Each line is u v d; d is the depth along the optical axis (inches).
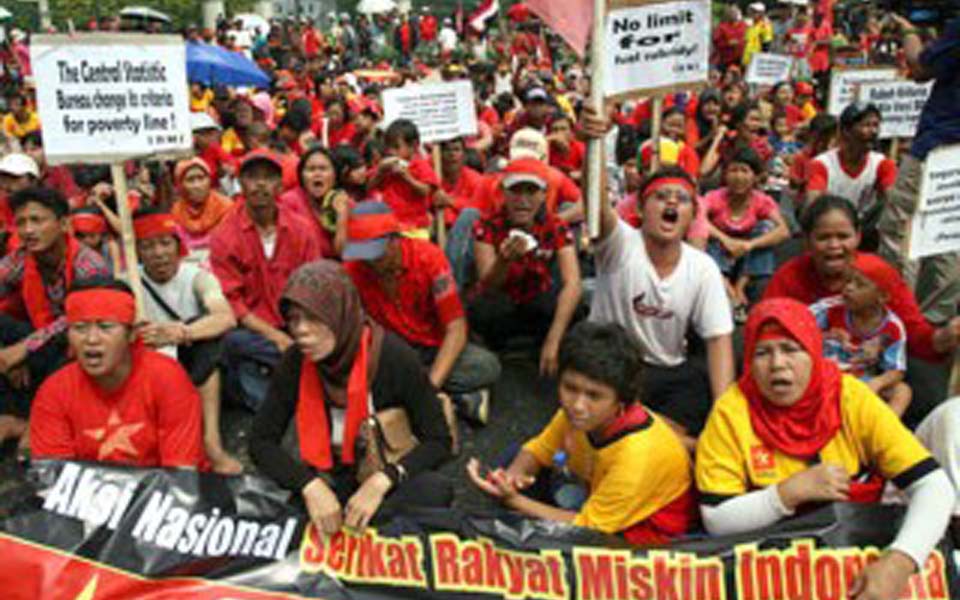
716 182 339.6
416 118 258.1
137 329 122.7
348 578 107.0
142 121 139.9
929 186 134.8
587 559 102.1
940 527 96.2
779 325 100.0
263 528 108.8
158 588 106.1
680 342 153.5
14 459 167.2
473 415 175.9
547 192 197.2
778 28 765.3
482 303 202.5
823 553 98.1
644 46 162.9
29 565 106.0
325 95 475.5
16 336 179.0
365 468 115.5
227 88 513.7
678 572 100.3
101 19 726.5
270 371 185.6
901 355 143.2
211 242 186.7
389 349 115.9
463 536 105.3
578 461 115.0
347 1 2304.4
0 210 228.1
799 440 103.6
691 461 123.0
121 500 108.9
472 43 961.5
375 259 158.9
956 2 293.6
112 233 223.1
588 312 210.4
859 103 264.7
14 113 482.6
